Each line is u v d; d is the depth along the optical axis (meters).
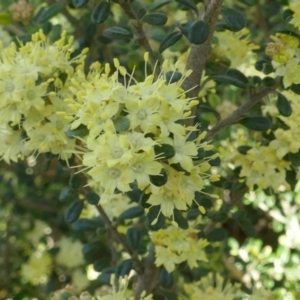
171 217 0.44
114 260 0.52
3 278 0.66
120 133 0.39
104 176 0.39
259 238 0.67
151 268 0.48
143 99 0.39
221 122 0.46
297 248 0.61
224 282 0.58
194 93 0.44
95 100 0.39
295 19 0.44
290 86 0.45
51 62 0.43
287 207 0.61
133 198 0.47
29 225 0.68
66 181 0.66
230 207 0.49
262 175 0.47
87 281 0.62
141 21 0.45
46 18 0.53
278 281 0.62
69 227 0.66
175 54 0.52
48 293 0.64
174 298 0.49
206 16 0.43
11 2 0.55
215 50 0.49
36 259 0.65
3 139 0.44
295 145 0.46
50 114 0.43
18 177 0.66
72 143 0.43
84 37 0.56
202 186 0.40
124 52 0.58
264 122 0.46
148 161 0.38
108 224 0.48
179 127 0.39
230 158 0.48
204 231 0.49
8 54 0.43
